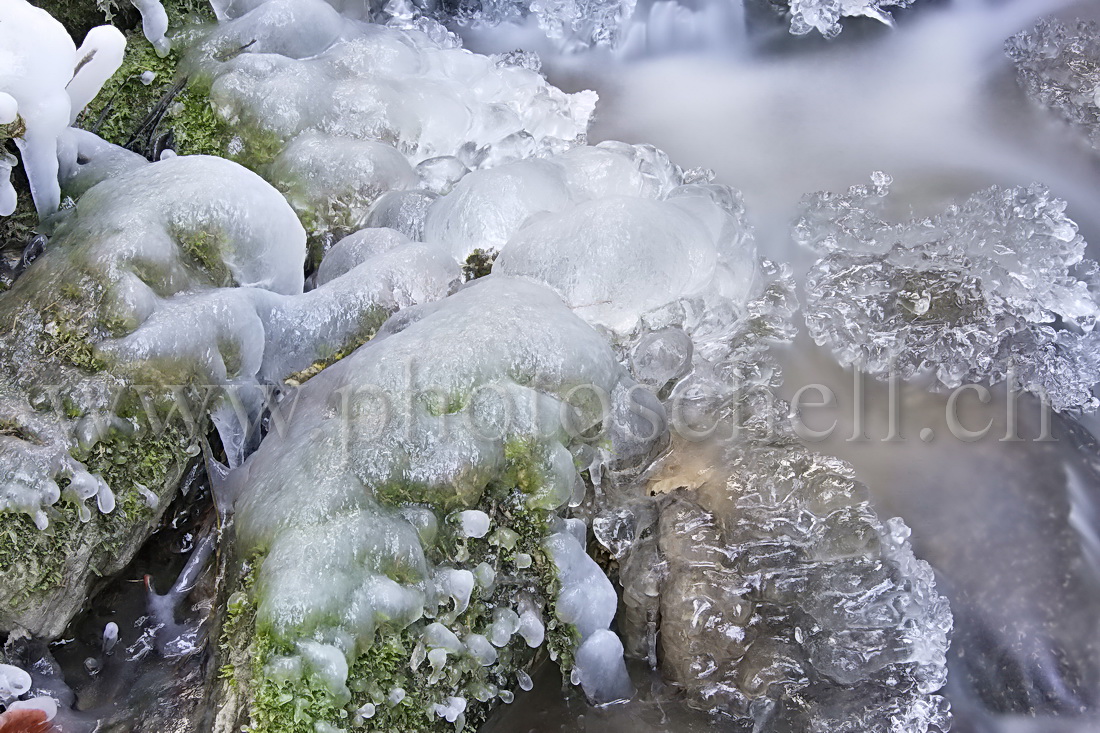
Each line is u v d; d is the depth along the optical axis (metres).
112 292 1.24
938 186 1.67
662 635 1.32
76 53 1.31
